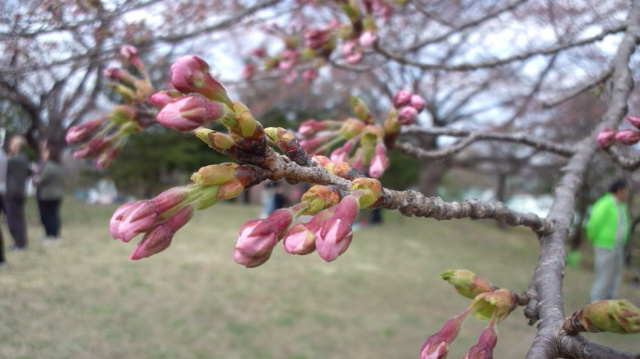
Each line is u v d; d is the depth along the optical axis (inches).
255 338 173.0
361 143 64.6
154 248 32.5
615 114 78.1
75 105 159.6
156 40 105.1
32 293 193.5
